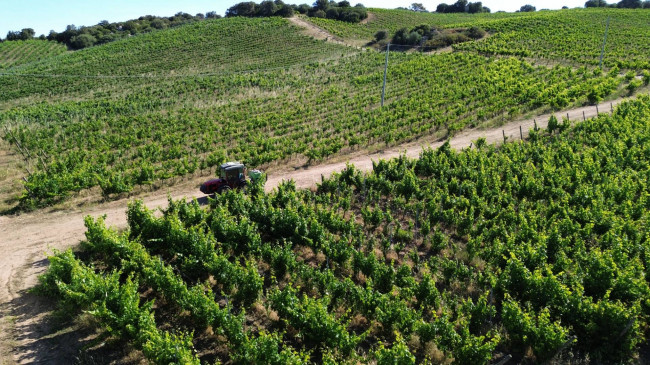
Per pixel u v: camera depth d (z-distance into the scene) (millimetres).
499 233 18172
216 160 30578
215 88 61594
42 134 37750
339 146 32969
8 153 34156
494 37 83750
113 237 16734
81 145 34719
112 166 31891
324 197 22609
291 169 31125
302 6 121125
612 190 21094
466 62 62500
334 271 17234
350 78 62875
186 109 49219
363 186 24250
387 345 13297
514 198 22906
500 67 57250
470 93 46938
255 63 79438
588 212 18922
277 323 14273
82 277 14086
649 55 62656
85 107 51969
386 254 18125
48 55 105438
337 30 102500
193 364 10672
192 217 19516
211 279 16703
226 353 13000
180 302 13820
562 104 40500
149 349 11312
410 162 27531
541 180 22984
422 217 21984
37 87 67438
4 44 113375
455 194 23391
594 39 75750
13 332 13828
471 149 30172
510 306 12906
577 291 13242
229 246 17750
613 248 15852
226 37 96312
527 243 16656
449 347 12531
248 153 32281
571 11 112562
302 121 42719
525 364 12562
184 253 16938
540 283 14055
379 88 55406
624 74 54625
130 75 74438
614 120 31516
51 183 24641
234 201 21172
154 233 18422
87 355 12820
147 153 32938
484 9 155125
